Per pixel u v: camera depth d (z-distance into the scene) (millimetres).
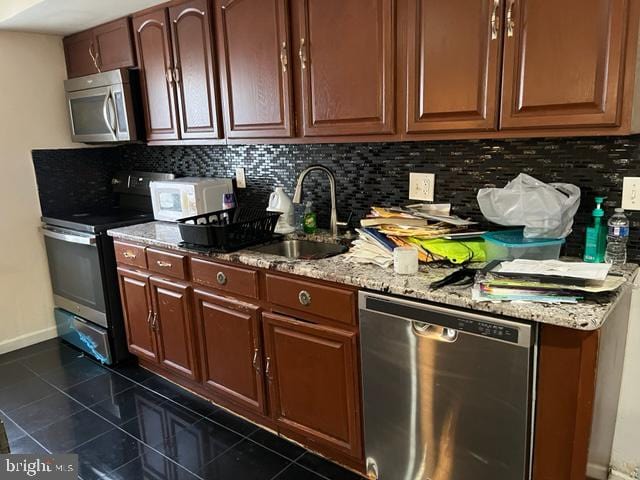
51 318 3521
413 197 2203
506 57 1570
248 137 2385
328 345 1877
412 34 1757
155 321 2668
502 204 1792
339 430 1946
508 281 1467
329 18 1957
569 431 1393
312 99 2092
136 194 3520
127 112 2891
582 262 1632
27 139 3266
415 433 1692
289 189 2711
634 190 1655
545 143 1811
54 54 3312
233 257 2131
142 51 2771
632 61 1384
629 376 1777
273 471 2039
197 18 2426
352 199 2432
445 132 1757
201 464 2092
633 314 1724
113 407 2564
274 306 2045
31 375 2953
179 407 2545
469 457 1575
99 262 2895
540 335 1374
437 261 1810
